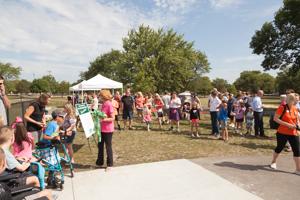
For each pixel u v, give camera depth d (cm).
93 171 404
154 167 425
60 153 558
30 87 8588
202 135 786
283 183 351
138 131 877
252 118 786
